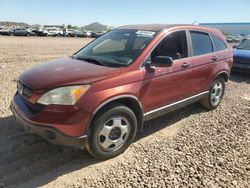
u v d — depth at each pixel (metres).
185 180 3.56
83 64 4.21
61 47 23.33
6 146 4.20
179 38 4.97
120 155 4.10
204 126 5.27
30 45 24.45
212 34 5.88
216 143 4.57
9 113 5.43
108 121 3.80
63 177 3.56
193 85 5.22
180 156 4.12
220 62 5.89
